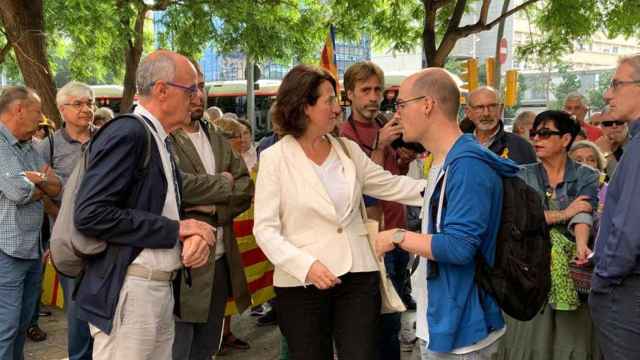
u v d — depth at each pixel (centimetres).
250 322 602
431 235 240
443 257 233
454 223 233
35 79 782
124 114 256
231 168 383
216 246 360
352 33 1355
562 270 360
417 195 326
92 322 252
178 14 1382
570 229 376
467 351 242
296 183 297
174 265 264
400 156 394
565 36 1259
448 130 253
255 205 298
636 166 267
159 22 1445
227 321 519
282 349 421
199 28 1369
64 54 1466
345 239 298
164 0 1311
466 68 1297
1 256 399
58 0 1046
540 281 242
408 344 504
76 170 261
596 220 372
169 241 254
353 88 386
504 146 460
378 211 381
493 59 1381
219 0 1314
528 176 390
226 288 374
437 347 243
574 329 372
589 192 378
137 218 247
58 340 553
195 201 345
